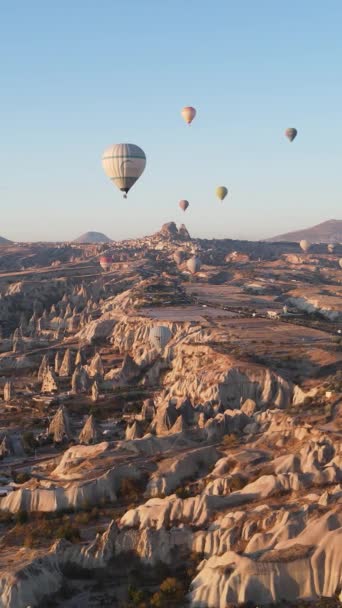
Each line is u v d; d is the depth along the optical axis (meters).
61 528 87.81
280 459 95.31
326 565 70.19
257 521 78.75
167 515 85.56
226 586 70.25
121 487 99.12
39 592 74.12
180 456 103.81
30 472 113.69
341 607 66.25
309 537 73.19
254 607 68.50
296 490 87.00
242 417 118.62
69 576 77.94
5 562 79.75
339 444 96.00
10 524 94.62
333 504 78.50
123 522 87.12
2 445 129.50
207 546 78.38
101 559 79.06
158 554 79.06
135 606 71.88
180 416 125.94
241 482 91.94
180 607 70.94
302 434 103.50
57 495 97.69
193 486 96.25
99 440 132.75
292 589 69.75
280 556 71.12
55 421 137.75
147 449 110.50
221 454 104.81
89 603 73.56
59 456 116.94
